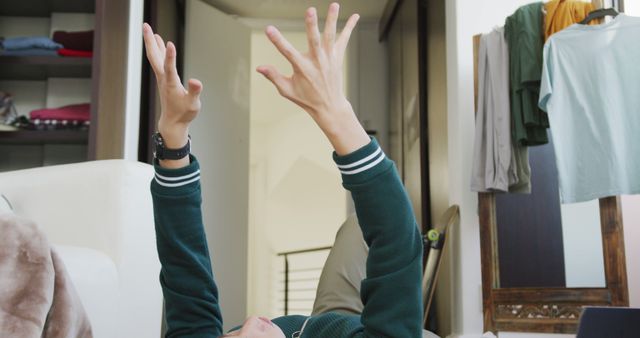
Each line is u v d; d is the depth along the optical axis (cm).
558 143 311
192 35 501
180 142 95
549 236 346
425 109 460
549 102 314
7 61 399
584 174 309
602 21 321
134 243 192
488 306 339
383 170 78
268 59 744
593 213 338
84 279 153
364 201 78
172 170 97
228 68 530
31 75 428
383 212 78
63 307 117
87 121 397
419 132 459
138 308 190
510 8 378
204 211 493
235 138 531
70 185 196
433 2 445
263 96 854
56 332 115
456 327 367
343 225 219
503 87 337
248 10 580
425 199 448
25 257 114
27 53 400
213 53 517
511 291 337
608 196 315
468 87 373
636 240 354
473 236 359
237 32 543
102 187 192
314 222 898
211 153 506
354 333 94
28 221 119
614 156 304
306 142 888
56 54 402
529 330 329
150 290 195
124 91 375
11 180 205
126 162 196
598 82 311
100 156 355
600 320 109
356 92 593
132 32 386
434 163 433
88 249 169
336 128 75
